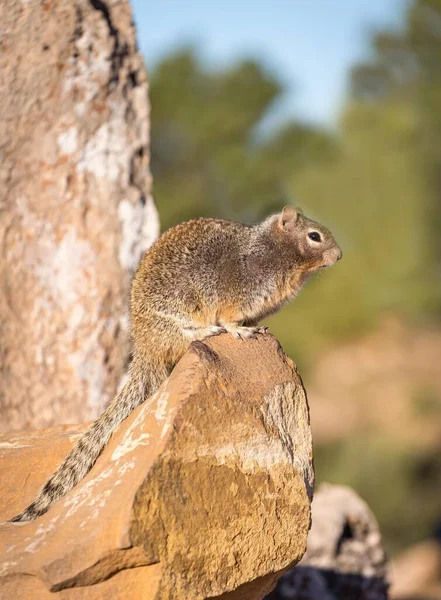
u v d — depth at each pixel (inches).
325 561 499.2
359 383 1521.9
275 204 1107.9
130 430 301.6
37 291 483.8
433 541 1162.6
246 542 294.0
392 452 1234.0
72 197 489.1
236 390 305.6
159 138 1112.8
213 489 290.5
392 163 1243.2
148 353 366.9
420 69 1253.1
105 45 497.4
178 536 279.9
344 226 1298.0
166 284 367.9
